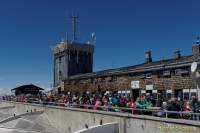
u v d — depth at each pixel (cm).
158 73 2927
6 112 4978
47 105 3634
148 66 3036
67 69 5894
